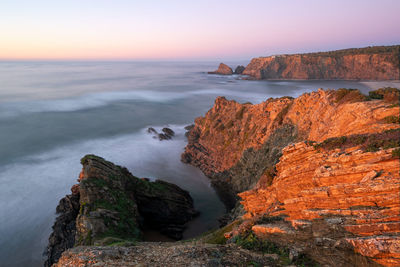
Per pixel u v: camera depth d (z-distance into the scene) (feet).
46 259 88.69
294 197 54.65
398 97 65.46
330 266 35.29
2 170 156.35
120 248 44.93
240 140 150.61
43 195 129.49
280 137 116.47
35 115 302.04
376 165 42.06
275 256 40.57
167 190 119.34
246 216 73.67
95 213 85.61
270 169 73.46
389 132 48.62
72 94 468.34
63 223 100.83
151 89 554.87
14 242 96.63
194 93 497.87
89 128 252.21
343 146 52.60
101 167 104.83
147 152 190.49
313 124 94.79
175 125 265.13
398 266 31.35
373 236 35.17
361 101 74.23
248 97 442.91
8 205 119.65
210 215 118.83
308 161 56.13
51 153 186.09
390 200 37.42
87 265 38.24
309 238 40.96
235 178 137.90
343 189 43.24
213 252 43.14
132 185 115.24
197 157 173.78
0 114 299.79
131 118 295.89
